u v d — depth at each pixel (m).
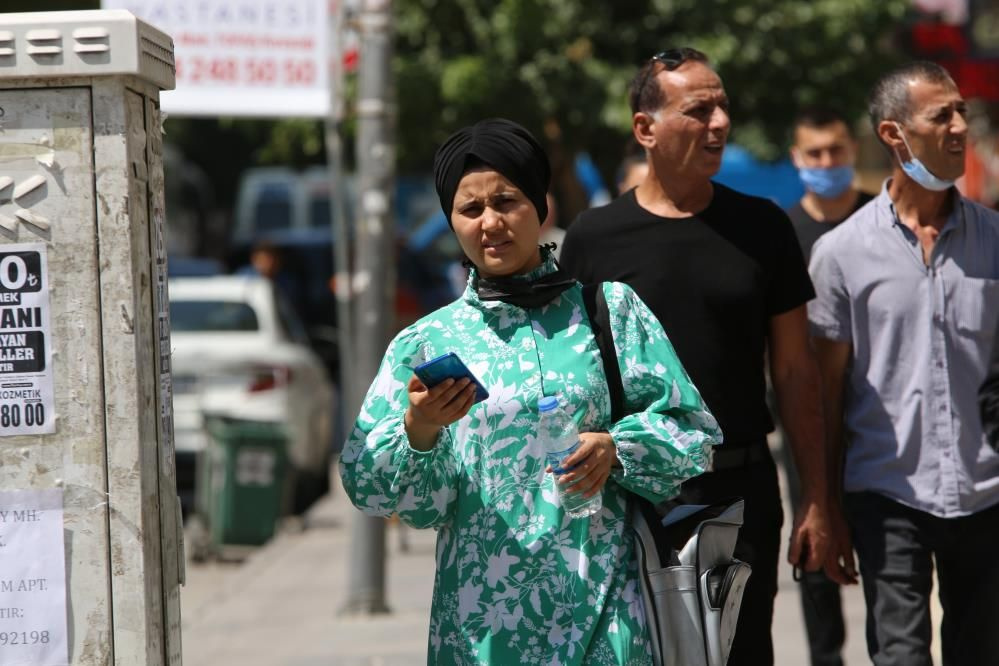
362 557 17.44
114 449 6.30
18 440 6.30
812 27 27.66
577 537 6.90
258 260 34.41
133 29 6.19
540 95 26.92
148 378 6.45
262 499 23.09
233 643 16.11
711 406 8.80
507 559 6.88
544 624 6.84
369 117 17.17
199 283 27.52
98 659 6.33
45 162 6.26
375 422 7.15
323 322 46.53
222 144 75.56
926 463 9.22
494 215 6.92
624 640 6.85
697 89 8.88
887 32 29.38
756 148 28.48
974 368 9.25
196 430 25.14
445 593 7.02
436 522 7.08
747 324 8.89
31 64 6.19
